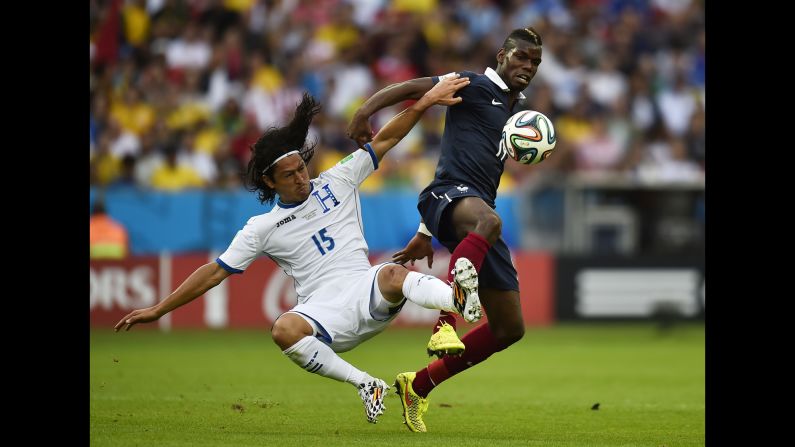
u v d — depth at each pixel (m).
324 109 63.75
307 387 30.88
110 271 50.50
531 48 22.38
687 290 53.34
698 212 53.69
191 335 49.25
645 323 53.22
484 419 24.58
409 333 52.00
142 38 64.31
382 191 54.41
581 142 64.56
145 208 52.03
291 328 20.55
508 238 53.12
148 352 41.94
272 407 26.00
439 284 20.02
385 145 22.03
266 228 21.23
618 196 53.59
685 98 67.25
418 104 21.86
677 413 26.02
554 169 62.25
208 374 34.22
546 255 53.12
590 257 53.28
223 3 65.25
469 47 67.69
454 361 22.25
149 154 60.50
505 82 22.61
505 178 60.47
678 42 69.19
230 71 63.59
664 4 70.00
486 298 22.47
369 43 66.50
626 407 27.23
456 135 22.41
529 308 53.28
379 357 40.91
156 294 50.44
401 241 52.62
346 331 21.11
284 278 51.75
